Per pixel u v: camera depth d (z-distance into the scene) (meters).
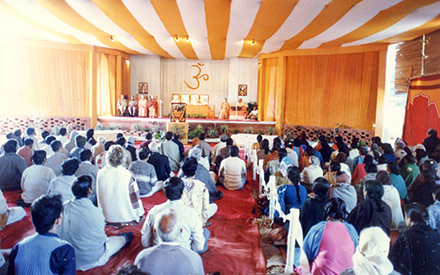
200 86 18.05
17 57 13.55
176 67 17.97
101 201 4.34
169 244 2.16
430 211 3.03
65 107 14.16
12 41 13.34
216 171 7.62
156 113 15.28
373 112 12.47
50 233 2.38
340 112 13.16
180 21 9.94
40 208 2.30
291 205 4.22
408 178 5.47
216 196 5.92
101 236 3.39
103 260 3.47
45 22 10.53
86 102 14.30
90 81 14.25
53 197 2.39
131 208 4.39
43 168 5.15
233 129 14.48
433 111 9.66
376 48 12.09
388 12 8.11
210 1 7.93
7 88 13.60
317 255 2.60
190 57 17.28
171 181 3.11
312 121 13.75
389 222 3.30
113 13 9.21
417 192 4.43
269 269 3.52
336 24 9.43
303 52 13.62
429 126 9.85
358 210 3.38
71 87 14.13
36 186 5.11
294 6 8.02
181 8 8.62
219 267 3.56
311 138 13.72
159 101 15.48
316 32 10.50
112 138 11.12
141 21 10.03
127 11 8.98
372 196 3.31
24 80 13.71
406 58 11.30
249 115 15.73
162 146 7.66
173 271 2.08
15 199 5.53
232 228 4.70
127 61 16.53
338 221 2.64
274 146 7.16
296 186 4.25
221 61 17.92
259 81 15.96
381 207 3.30
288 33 10.84
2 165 5.79
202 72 17.98
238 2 7.95
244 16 9.09
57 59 13.90
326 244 2.54
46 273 2.25
